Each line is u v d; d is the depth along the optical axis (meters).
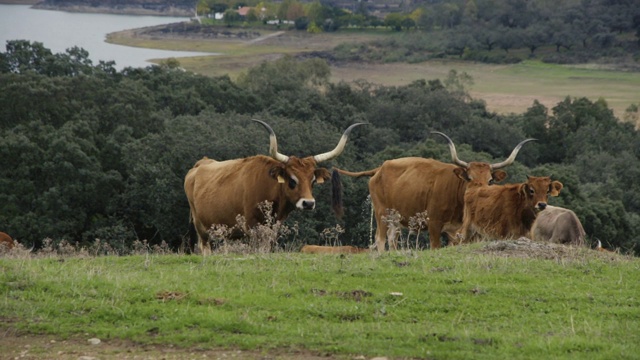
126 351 17.88
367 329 18.86
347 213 75.38
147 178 75.19
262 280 22.86
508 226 32.03
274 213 32.56
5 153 77.25
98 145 87.69
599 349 17.69
